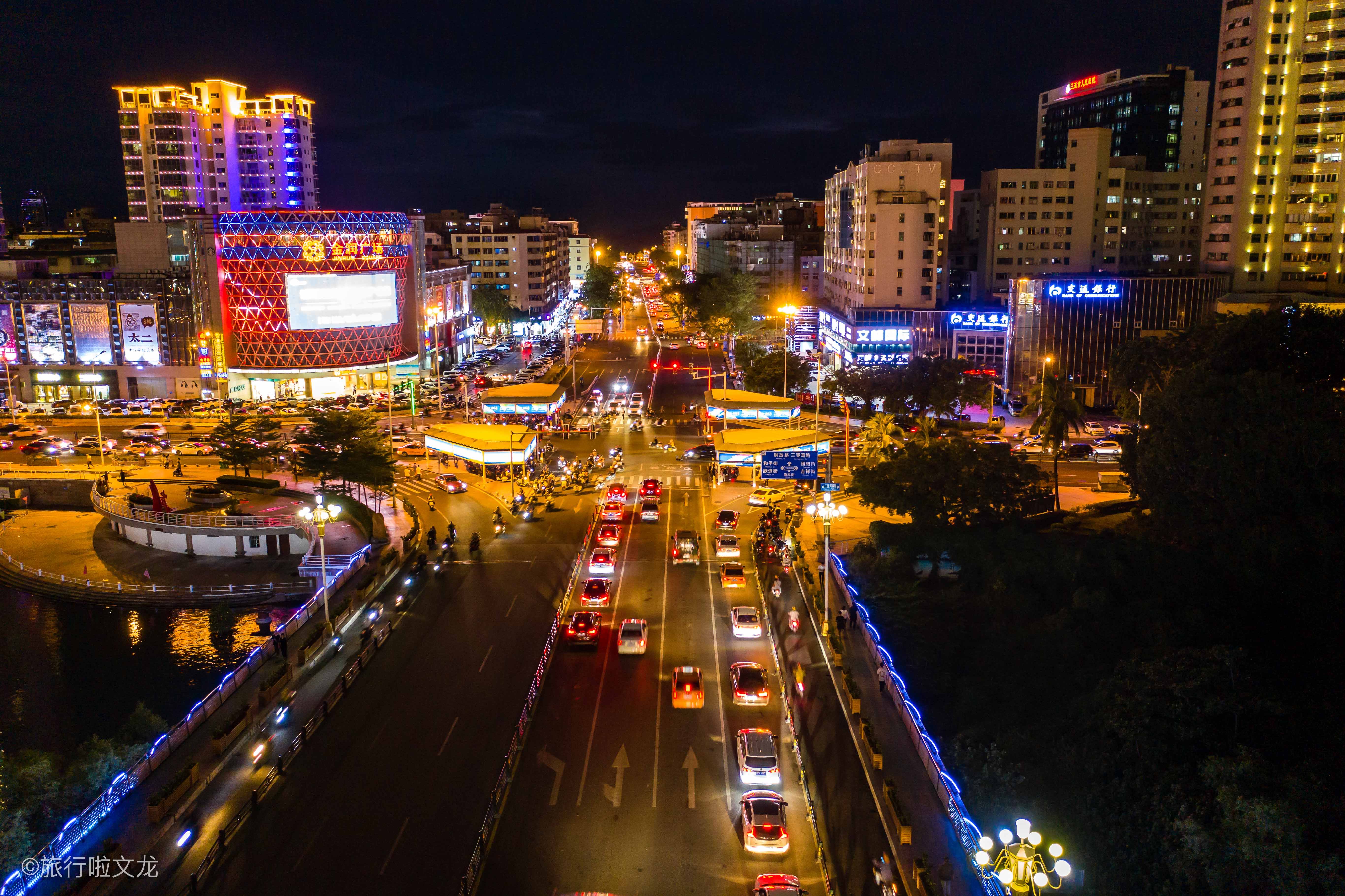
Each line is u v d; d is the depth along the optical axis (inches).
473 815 1587.1
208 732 1889.8
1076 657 2135.8
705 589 2721.5
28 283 5807.1
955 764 1798.7
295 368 5954.7
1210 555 2389.3
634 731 1877.5
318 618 2507.4
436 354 7145.7
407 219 6486.2
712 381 6806.1
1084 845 1491.1
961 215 7691.9
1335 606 2033.7
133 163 7470.5
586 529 3368.6
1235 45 5300.2
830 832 1531.7
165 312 5836.6
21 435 5019.7
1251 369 2677.2
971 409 5428.2
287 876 1423.5
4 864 1414.9
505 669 2178.9
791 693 2042.3
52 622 3070.9
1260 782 1384.1
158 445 4849.9
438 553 3078.2
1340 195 5177.2
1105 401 5369.1
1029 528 3011.8
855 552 2945.4
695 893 1385.3
